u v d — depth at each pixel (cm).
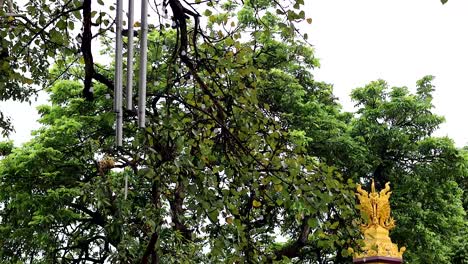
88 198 1563
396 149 2248
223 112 776
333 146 2108
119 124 598
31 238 1777
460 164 2211
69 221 1839
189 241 1084
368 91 2348
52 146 1903
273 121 776
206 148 762
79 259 1823
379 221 837
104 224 1669
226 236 805
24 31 881
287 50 1962
